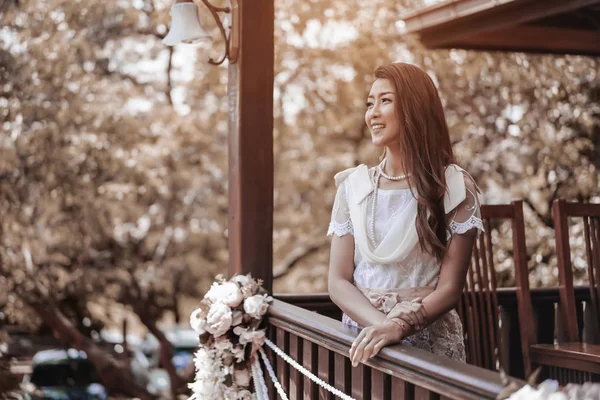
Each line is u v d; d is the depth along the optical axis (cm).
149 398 1233
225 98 1148
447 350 277
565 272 418
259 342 374
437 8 529
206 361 383
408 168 271
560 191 888
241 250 395
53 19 1120
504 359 431
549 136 894
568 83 878
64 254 1113
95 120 1095
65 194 1089
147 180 1099
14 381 1150
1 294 1098
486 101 948
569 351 378
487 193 941
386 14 1030
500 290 427
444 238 265
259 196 397
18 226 1095
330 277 288
